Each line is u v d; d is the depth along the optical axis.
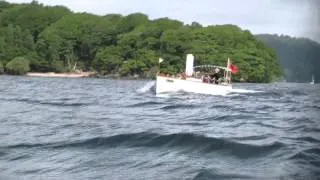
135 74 183.12
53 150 18.64
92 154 17.86
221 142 19.20
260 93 72.25
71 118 30.20
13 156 17.59
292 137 21.17
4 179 14.58
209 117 31.62
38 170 15.57
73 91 72.12
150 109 38.38
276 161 16.16
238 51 186.75
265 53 189.25
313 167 15.17
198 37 187.25
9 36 190.25
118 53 186.62
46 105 41.88
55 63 189.88
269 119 30.31
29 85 94.06
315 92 79.69
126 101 48.00
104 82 126.69
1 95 56.75
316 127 25.19
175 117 31.52
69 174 15.06
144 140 20.16
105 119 29.66
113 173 15.11
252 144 18.89
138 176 14.70
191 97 55.34
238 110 38.25
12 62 180.25
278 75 186.25
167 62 178.38
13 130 24.19
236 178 14.12
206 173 14.66
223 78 63.88
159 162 16.42
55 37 193.75
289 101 52.78
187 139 19.92
